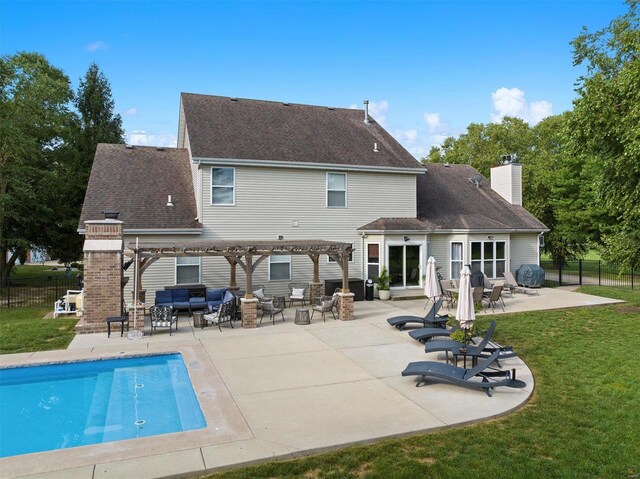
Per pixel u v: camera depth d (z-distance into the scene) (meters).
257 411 7.60
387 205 22.09
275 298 16.72
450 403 7.94
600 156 17.12
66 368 10.65
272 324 15.13
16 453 6.69
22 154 26.48
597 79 15.57
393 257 21.08
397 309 18.00
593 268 35.34
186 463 5.77
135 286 13.89
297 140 21.34
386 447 6.26
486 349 10.76
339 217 21.11
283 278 20.16
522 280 24.41
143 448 6.19
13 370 10.27
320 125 23.31
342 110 25.52
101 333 13.71
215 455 5.99
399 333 13.75
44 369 10.49
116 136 34.78
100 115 34.50
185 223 18.34
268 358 10.99
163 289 18.12
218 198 18.88
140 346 12.08
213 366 10.30
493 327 10.30
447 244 22.97
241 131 20.70
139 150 22.28
